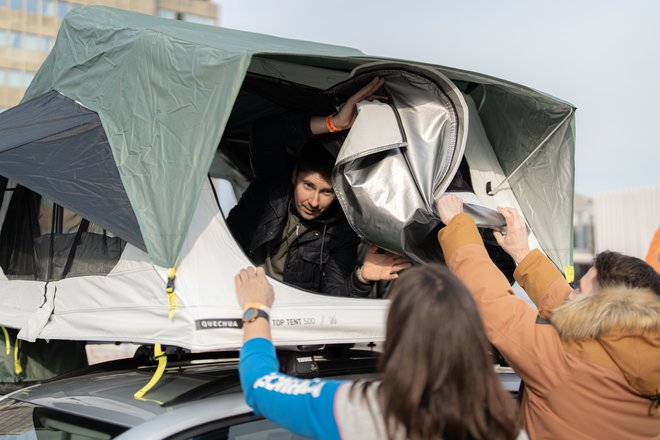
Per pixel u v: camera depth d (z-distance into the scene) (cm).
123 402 229
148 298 235
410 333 153
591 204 1714
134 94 268
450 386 151
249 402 179
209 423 212
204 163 229
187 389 238
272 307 233
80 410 227
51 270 285
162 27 304
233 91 230
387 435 154
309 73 301
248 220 336
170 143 243
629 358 197
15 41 5500
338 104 300
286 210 325
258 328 209
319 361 281
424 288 155
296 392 168
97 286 257
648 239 1527
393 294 160
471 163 312
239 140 440
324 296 247
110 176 257
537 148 307
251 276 234
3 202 320
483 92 319
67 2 5769
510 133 317
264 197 332
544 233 312
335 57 247
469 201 297
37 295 286
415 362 151
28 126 299
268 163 330
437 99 273
